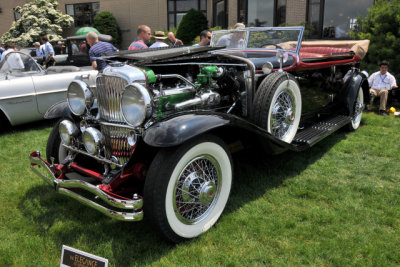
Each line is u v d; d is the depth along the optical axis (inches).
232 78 126.5
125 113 96.7
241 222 109.3
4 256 93.8
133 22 657.6
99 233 105.3
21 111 217.5
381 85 254.4
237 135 119.0
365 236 100.5
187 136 88.0
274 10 433.7
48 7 677.3
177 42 301.0
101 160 106.8
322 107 184.9
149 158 110.0
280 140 120.0
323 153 171.6
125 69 101.3
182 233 96.6
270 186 135.2
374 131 208.2
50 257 94.5
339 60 183.0
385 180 140.5
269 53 154.4
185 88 117.5
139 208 87.0
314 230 104.3
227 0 500.7
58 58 392.5
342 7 387.9
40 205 123.6
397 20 270.1
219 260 91.6
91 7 692.7
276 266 88.7
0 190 135.0
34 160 114.3
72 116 124.3
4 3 743.7
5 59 233.3
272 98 124.8
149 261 91.1
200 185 99.5
